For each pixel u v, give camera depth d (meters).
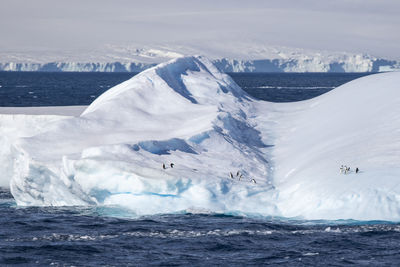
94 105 156.75
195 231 95.12
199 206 106.69
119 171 107.00
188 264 80.19
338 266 79.38
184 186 107.38
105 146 114.62
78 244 88.88
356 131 133.00
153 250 86.19
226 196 108.56
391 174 106.50
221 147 128.88
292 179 115.88
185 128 135.62
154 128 134.75
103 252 85.44
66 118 132.62
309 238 91.62
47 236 93.25
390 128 128.25
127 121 137.12
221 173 115.38
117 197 110.38
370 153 117.06
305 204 105.50
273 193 110.62
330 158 120.44
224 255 83.94
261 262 81.06
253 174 120.38
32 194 118.19
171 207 107.31
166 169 109.44
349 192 103.75
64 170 110.06
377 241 89.94
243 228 96.75
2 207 116.81
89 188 109.44
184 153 121.94
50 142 122.50
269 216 104.62
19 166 118.88
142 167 107.31
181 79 174.88
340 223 99.31
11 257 83.06
